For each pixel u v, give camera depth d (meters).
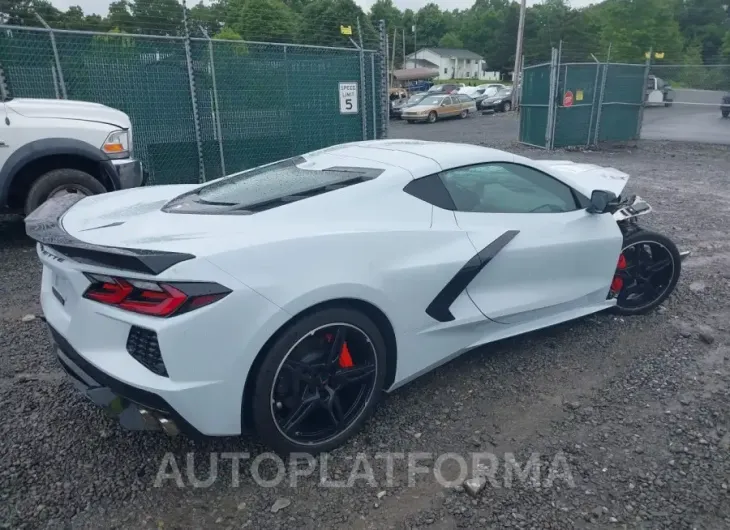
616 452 2.77
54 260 2.56
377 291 2.76
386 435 2.92
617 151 14.76
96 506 2.45
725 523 2.33
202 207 2.93
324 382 2.71
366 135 11.02
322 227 2.73
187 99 8.96
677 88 19.05
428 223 3.07
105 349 2.43
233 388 2.42
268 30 11.75
